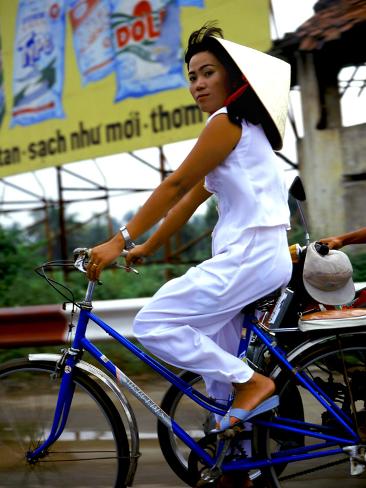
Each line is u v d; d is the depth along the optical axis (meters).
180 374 3.04
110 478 2.93
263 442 2.77
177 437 3.02
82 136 9.06
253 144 2.61
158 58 8.12
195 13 7.70
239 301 2.66
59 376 2.90
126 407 2.81
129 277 8.64
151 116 8.25
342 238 3.11
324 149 7.55
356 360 2.80
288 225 2.73
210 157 2.58
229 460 2.79
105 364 2.83
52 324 5.39
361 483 3.17
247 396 2.64
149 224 2.63
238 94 2.61
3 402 3.02
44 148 9.58
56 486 2.98
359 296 3.04
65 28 9.17
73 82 9.13
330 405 2.76
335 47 7.27
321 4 7.25
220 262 2.64
